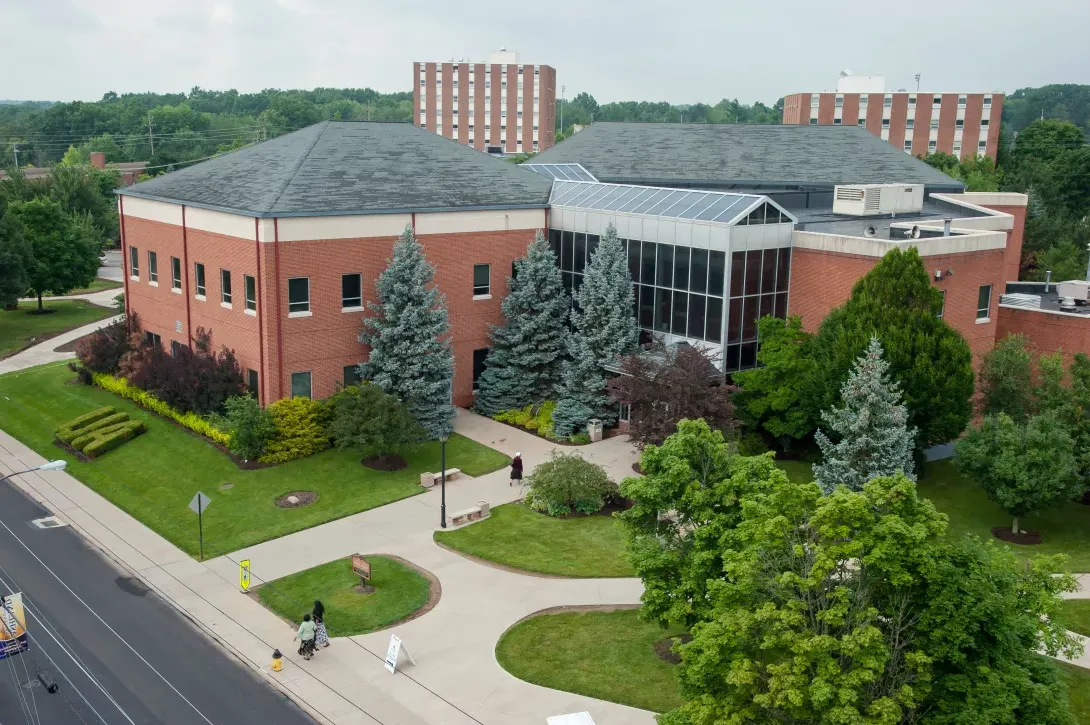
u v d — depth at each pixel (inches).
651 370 1445.6
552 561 1165.1
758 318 1585.9
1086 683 884.0
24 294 2501.2
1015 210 2440.9
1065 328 1653.5
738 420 1441.9
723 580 699.4
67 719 847.1
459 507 1336.1
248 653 962.7
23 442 1633.9
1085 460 1232.8
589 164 2386.8
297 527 1267.2
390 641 971.3
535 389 1740.9
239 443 1453.0
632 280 1689.2
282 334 1530.5
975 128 4719.5
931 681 649.6
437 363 1581.0
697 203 1616.6
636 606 1054.4
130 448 1547.7
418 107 5974.4
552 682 901.8
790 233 1593.3
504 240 1780.3
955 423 1299.2
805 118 4805.6
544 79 5969.5
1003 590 639.8
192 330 1748.3
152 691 894.4
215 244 1619.1
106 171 4478.3
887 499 661.3
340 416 1465.3
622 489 883.4
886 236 1755.7
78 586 1112.2
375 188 1663.4
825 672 610.2
